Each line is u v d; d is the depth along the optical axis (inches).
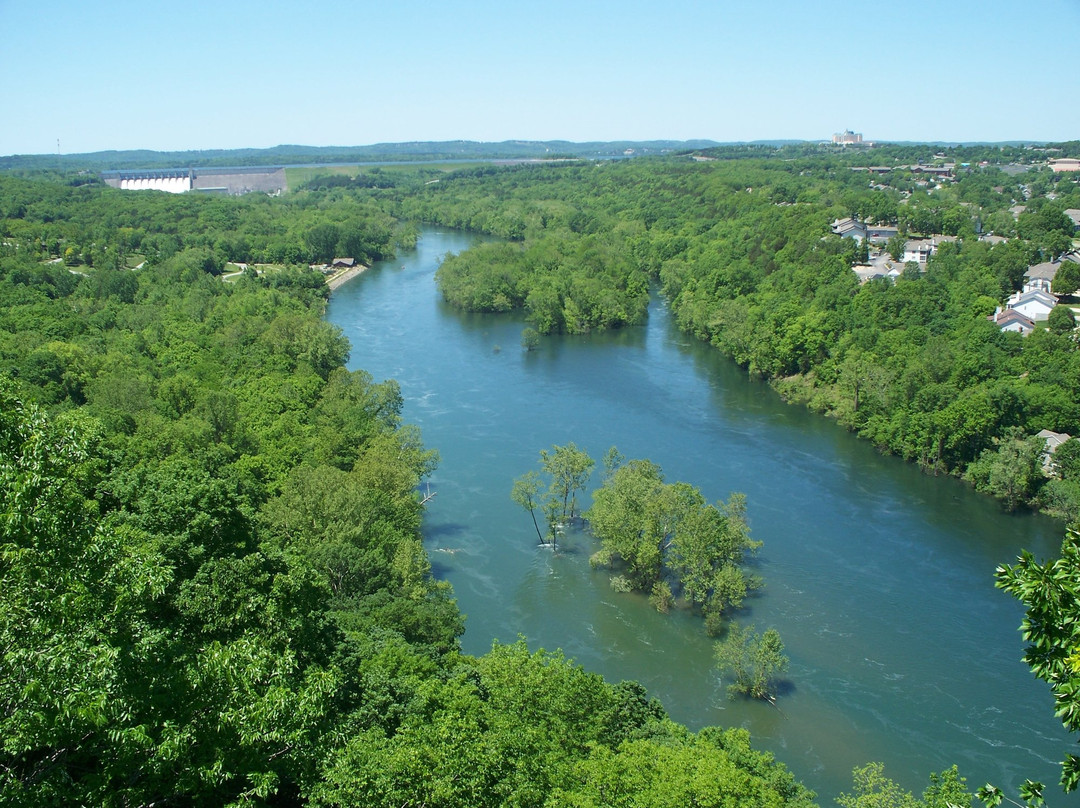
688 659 2878.9
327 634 1771.7
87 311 6082.7
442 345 6919.3
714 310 6914.4
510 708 1721.2
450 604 2650.1
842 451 4714.6
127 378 4239.7
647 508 3250.5
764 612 3137.3
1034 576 867.4
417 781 1230.3
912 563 3484.3
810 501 4062.5
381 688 1621.6
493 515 3890.3
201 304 6250.0
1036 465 3941.9
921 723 2551.7
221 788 1172.5
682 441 4817.9
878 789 2231.8
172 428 3430.1
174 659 1218.6
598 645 2955.2
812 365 5708.7
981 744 2459.4
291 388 4522.6
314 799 1196.5
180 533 1756.9
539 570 3442.4
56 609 1036.5
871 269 7140.8
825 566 3454.7
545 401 5472.4
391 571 2743.6
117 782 1090.1
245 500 2755.9
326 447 3730.3
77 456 1236.5
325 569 2578.7
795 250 7406.5
